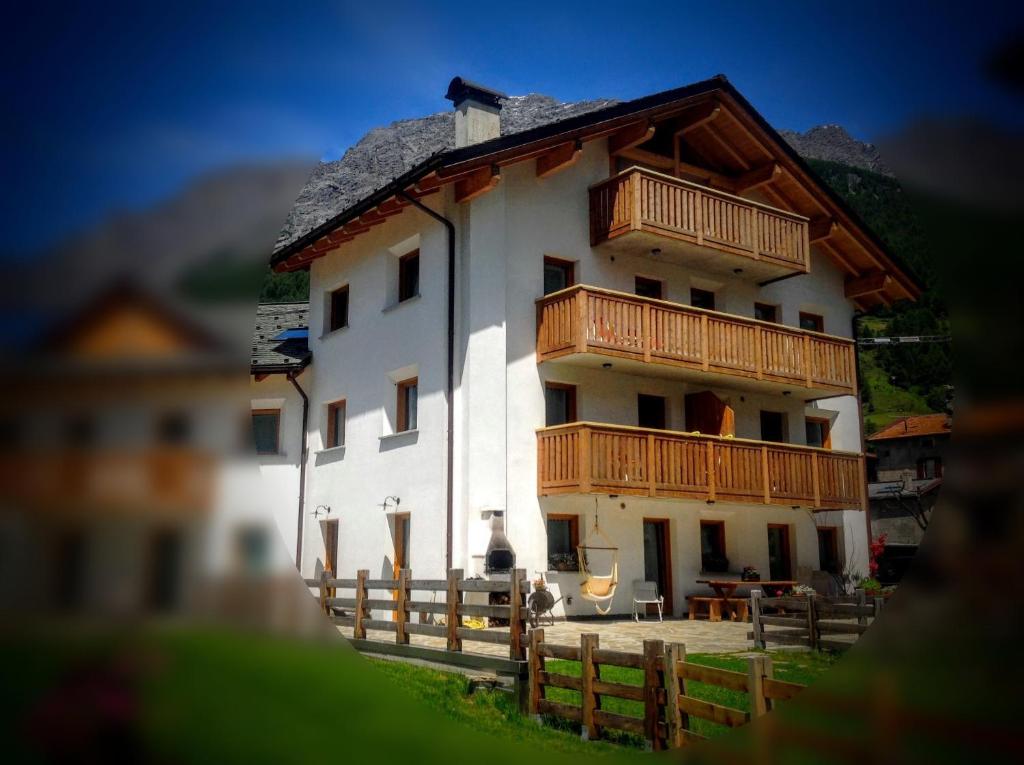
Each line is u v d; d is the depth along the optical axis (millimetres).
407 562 16875
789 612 15555
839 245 21391
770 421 20406
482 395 15781
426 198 17062
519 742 6340
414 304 17188
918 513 34281
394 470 17188
